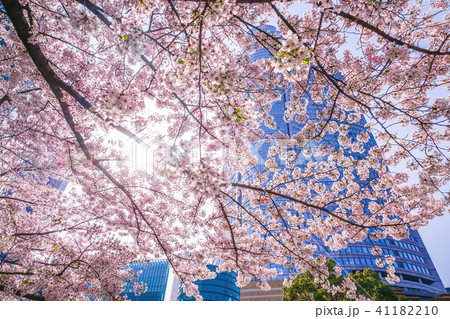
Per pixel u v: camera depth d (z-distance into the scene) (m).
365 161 7.30
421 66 6.07
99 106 3.51
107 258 8.39
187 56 3.51
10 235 6.87
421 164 6.59
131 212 8.28
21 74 5.48
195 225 7.93
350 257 57.75
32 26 4.26
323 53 6.00
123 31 3.68
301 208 7.62
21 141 6.39
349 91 6.10
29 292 7.16
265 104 7.06
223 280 38.28
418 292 60.88
